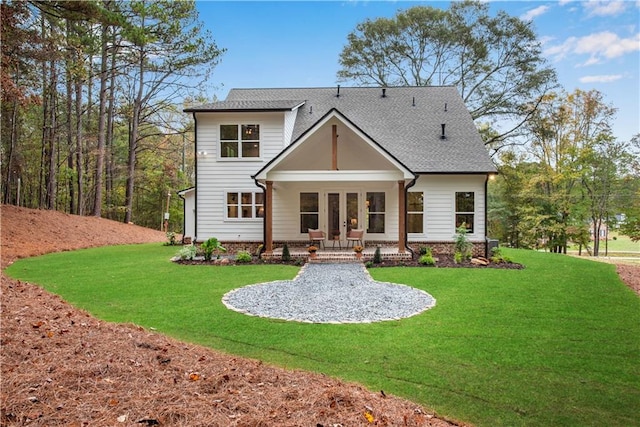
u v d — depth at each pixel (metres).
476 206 16.00
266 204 14.64
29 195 30.20
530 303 8.09
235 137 16.55
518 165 28.62
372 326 6.55
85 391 3.66
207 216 16.59
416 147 16.94
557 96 26.56
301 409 3.40
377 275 11.50
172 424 3.10
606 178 25.66
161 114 36.50
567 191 26.67
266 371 4.41
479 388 4.30
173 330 6.34
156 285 9.88
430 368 4.83
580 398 4.08
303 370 4.73
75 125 30.70
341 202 16.64
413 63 29.97
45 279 10.59
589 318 7.02
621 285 10.05
